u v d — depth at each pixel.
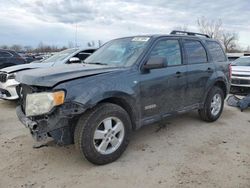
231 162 3.66
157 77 4.13
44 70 3.67
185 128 5.15
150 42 4.22
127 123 3.73
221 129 5.14
